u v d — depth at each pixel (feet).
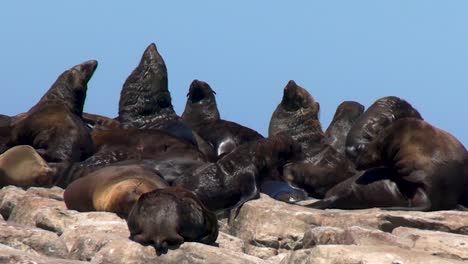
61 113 234.17
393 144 193.67
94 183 177.37
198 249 134.41
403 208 182.60
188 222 139.85
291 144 212.64
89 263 121.70
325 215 172.35
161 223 137.18
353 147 221.46
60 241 143.43
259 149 206.69
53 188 207.62
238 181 200.85
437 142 191.11
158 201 139.64
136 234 139.54
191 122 289.53
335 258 128.26
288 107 257.75
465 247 142.41
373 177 195.83
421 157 189.78
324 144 238.68
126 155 228.02
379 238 145.28
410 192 191.11
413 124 194.08
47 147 230.07
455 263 126.11
